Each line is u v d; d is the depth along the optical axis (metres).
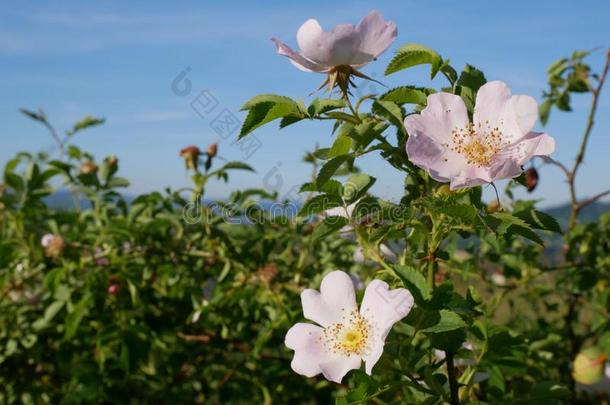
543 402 0.34
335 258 0.56
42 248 0.59
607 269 0.55
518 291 0.67
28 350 0.65
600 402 0.50
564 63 0.65
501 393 0.35
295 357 0.28
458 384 0.29
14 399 0.66
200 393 0.71
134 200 0.57
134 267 0.58
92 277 0.56
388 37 0.29
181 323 0.65
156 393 0.67
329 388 0.63
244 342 0.64
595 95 0.55
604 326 0.50
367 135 0.28
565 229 0.58
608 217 0.57
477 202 0.28
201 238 0.58
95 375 0.58
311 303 0.29
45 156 0.69
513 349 0.35
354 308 0.29
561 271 0.59
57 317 0.61
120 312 0.57
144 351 0.55
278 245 0.57
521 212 0.28
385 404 0.37
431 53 0.29
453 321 0.26
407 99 0.29
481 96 0.28
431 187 0.29
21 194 0.61
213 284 0.64
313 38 0.29
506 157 0.27
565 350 0.55
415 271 0.28
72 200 0.65
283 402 0.64
